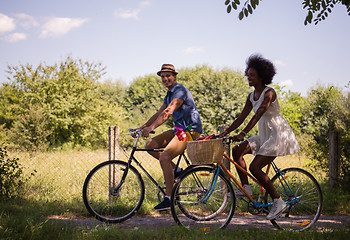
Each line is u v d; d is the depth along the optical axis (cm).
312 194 434
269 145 387
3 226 370
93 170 418
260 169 387
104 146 2456
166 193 407
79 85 2439
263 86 399
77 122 2339
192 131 431
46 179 723
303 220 458
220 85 2350
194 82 2427
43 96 2372
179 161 434
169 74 441
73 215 477
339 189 643
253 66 395
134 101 3303
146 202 528
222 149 359
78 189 639
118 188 431
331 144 682
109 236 360
